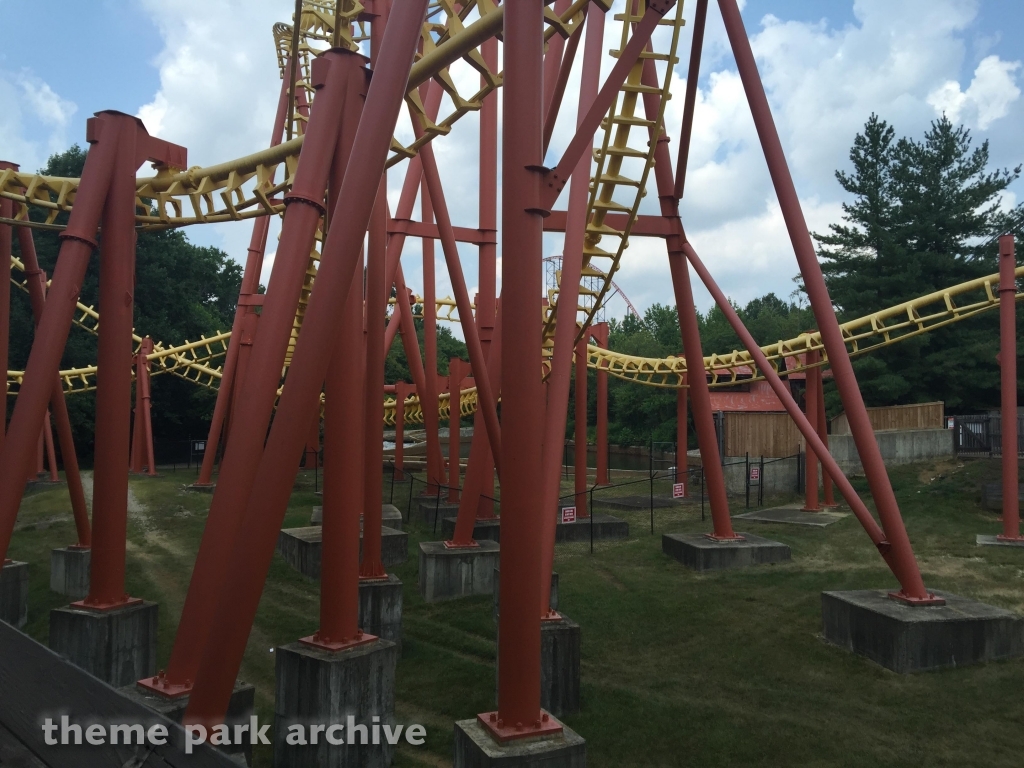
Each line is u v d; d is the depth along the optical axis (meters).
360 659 7.00
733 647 9.39
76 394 36.12
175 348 32.16
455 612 11.76
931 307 26.59
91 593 8.84
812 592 11.38
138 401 31.45
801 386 31.62
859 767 6.38
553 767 5.34
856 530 16.05
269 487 5.91
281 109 24.81
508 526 5.55
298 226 6.96
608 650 9.45
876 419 25.16
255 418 6.68
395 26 6.18
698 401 13.91
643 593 11.75
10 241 11.71
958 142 28.55
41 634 11.42
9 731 2.37
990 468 19.44
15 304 36.38
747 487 20.16
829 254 29.64
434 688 8.71
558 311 9.10
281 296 6.81
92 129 8.86
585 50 11.01
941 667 8.41
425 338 23.58
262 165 9.63
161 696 6.60
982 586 11.18
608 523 16.53
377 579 10.48
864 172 29.58
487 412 11.83
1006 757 6.48
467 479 13.41
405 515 20.75
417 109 8.51
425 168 12.32
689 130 11.91
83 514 13.45
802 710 7.55
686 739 7.02
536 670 5.64
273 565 14.64
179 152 9.96
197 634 6.77
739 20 10.49
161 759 2.02
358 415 7.57
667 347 60.78
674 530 17.36
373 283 10.39
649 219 13.43
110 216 8.84
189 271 45.78
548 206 5.63
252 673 9.40
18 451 8.27
